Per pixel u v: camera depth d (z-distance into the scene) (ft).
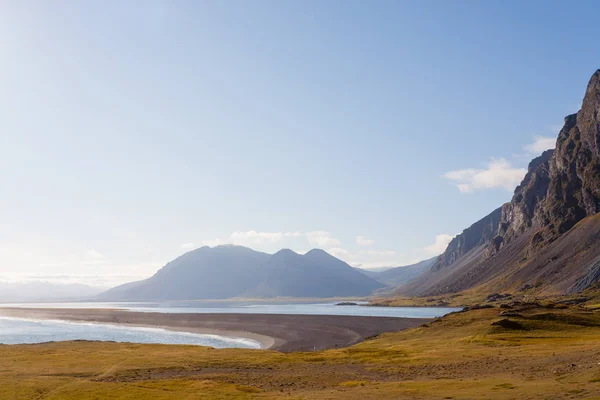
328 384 190.49
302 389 179.11
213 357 293.43
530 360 213.66
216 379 211.20
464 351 272.51
